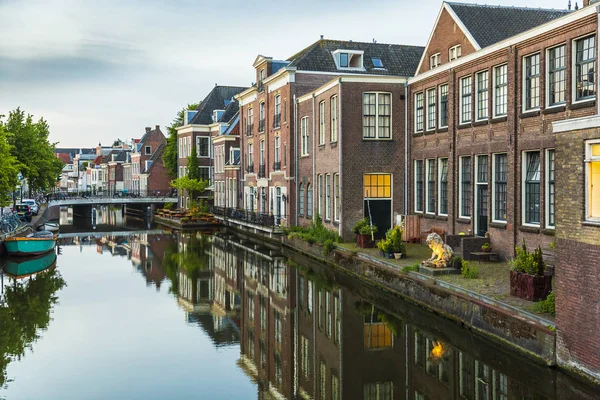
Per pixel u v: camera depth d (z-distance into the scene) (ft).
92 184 354.74
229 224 146.30
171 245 113.19
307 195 101.65
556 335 35.32
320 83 108.99
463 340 44.57
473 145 66.80
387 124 83.92
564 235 34.65
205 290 69.56
